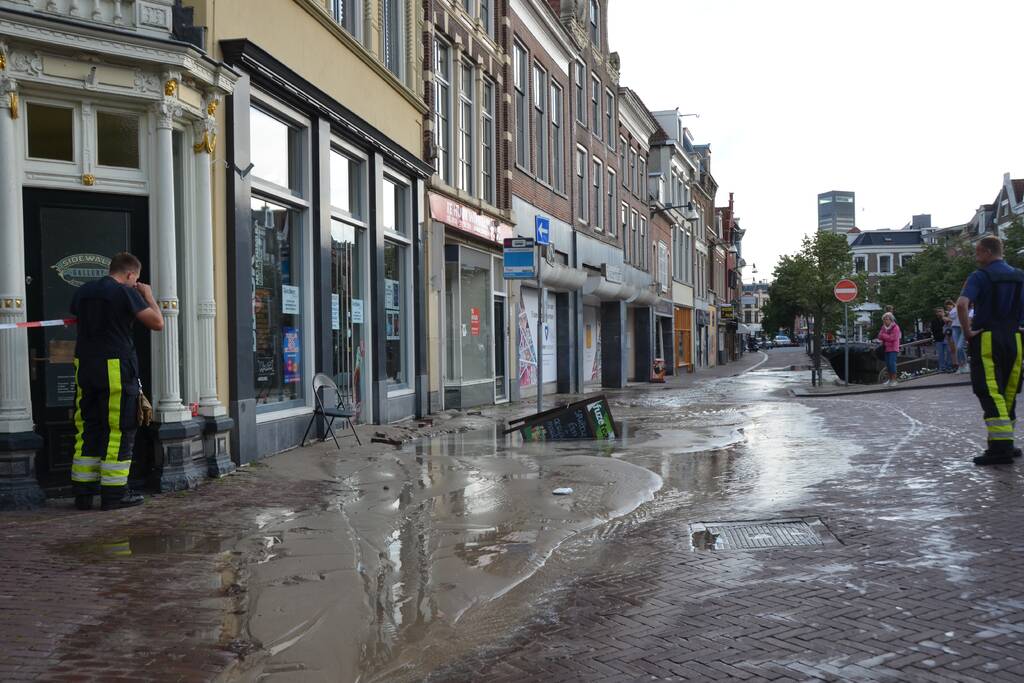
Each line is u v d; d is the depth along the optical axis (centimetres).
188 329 838
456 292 1789
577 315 2675
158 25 780
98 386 686
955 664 357
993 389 828
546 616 449
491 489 800
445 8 1722
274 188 1038
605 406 1236
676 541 598
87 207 772
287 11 1056
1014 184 7131
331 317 1198
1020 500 659
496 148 2044
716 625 418
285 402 1070
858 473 828
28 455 713
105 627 424
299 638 413
